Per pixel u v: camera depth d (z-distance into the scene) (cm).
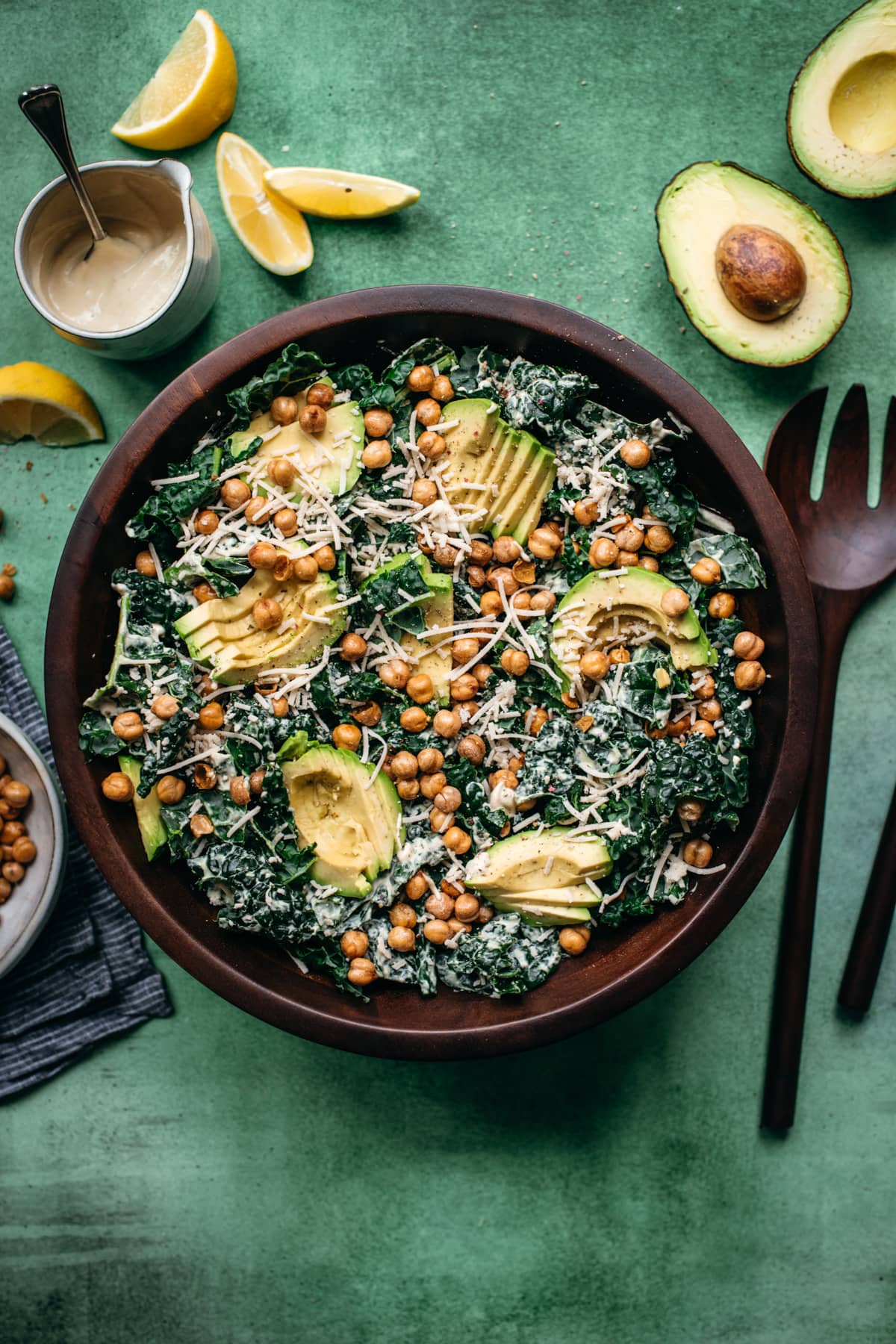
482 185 75
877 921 74
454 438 68
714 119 75
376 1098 75
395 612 67
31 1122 75
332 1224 75
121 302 72
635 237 75
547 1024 64
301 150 75
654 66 75
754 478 65
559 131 75
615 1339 75
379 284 75
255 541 67
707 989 75
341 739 67
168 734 66
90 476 76
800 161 72
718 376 75
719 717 68
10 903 73
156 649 67
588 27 75
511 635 68
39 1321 75
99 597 66
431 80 75
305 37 75
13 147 76
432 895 68
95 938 75
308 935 66
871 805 75
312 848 67
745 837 66
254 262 75
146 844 67
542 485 68
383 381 68
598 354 65
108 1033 75
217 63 73
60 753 65
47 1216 75
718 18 75
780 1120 74
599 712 67
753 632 68
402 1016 67
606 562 67
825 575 74
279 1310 75
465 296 65
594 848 67
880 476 74
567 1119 75
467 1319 75
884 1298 75
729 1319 75
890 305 75
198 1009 75
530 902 67
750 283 70
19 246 69
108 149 76
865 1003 74
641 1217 75
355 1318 75
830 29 75
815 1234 75
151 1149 75
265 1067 75
